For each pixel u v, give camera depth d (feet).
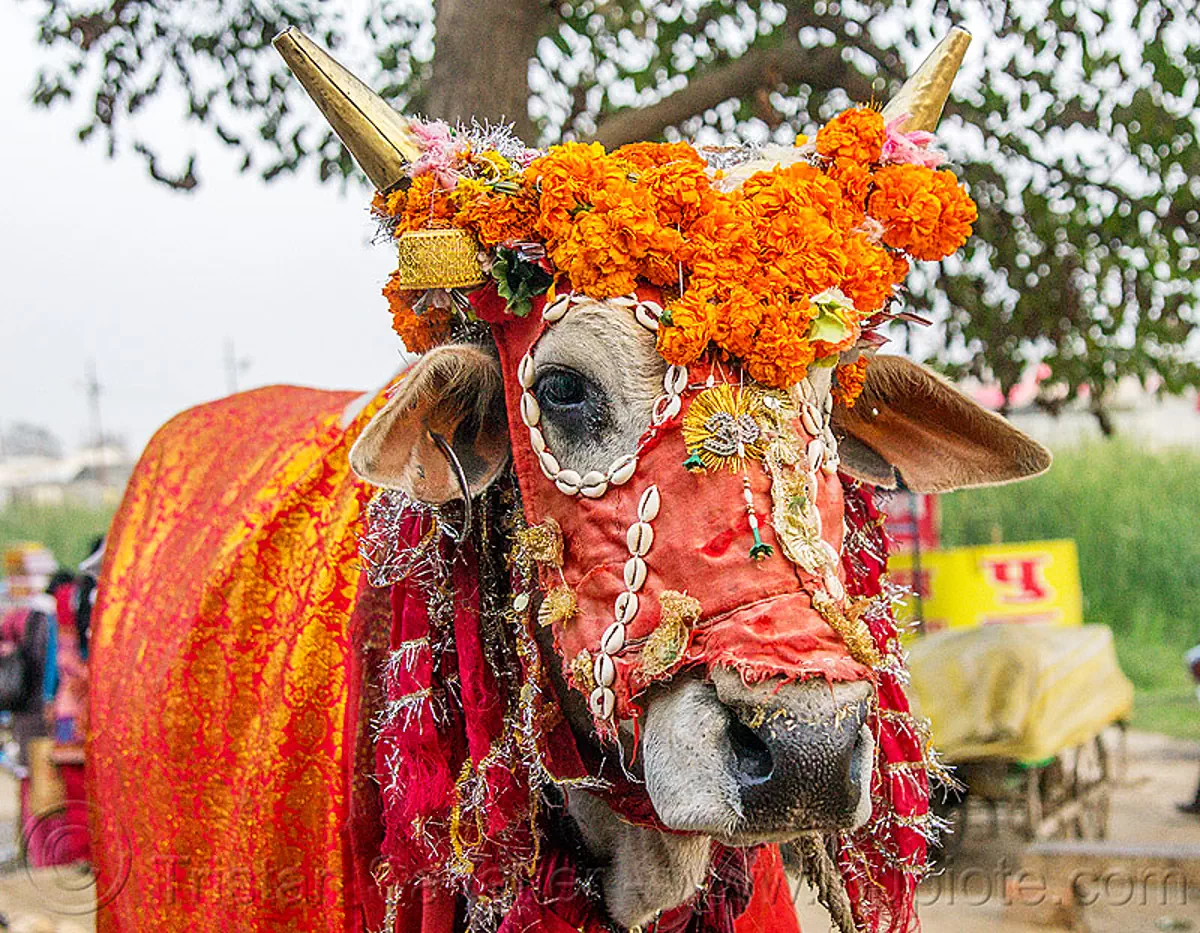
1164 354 19.79
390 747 8.34
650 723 6.89
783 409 7.09
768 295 7.11
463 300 8.09
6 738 35.86
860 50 17.69
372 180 8.16
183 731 10.00
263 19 19.75
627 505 7.12
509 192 7.63
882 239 8.11
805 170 7.77
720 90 17.04
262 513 10.41
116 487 123.65
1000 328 18.65
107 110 19.49
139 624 11.41
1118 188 17.56
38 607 25.18
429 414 7.94
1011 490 51.26
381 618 8.86
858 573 9.04
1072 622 27.04
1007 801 23.20
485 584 8.32
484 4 15.64
